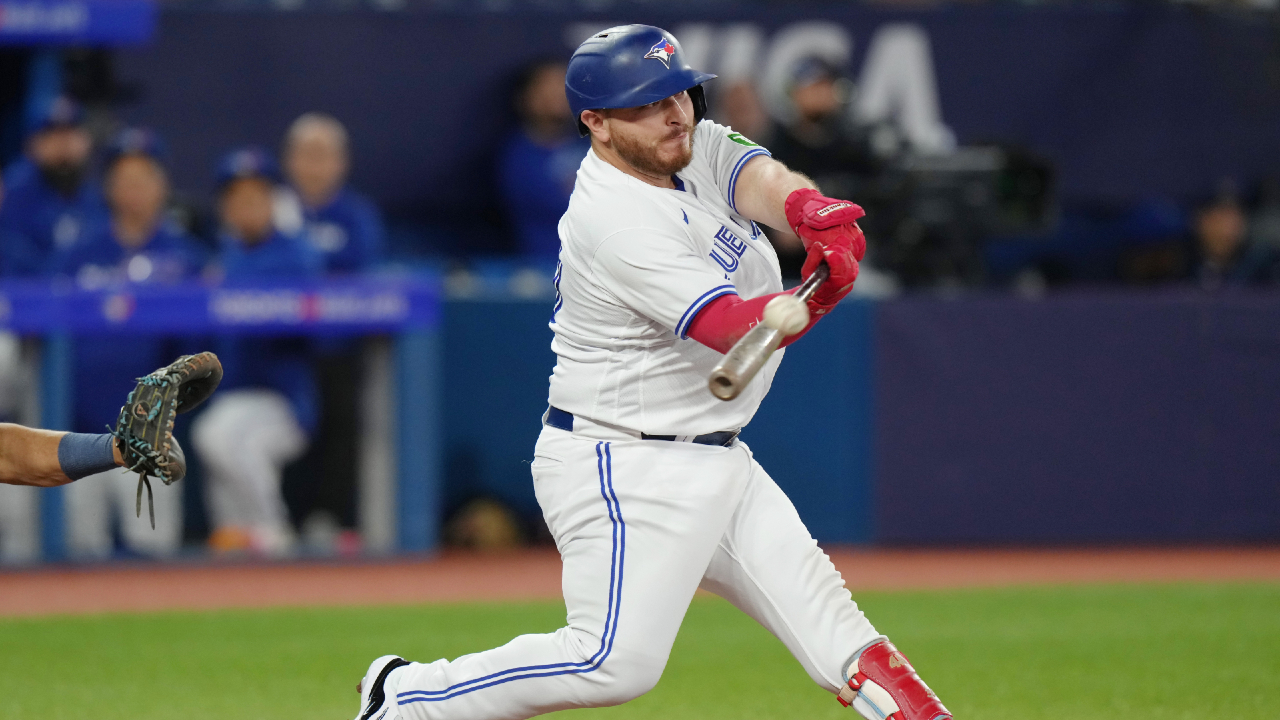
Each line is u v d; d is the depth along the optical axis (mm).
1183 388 30734
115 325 26969
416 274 32094
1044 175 31812
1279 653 19016
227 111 35500
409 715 11922
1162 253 36938
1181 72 38906
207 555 28484
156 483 28359
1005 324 30484
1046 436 30625
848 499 30547
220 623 22297
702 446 11352
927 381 30469
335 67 36031
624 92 10648
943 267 31969
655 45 10812
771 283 11703
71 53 33688
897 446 30531
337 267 30875
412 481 29125
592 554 11195
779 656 19328
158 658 19344
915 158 31750
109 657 19422
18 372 27109
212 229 34750
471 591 25797
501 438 31016
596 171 11172
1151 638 20359
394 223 37031
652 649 11070
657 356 11188
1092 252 38812
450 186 37031
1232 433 30797
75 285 26875
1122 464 30734
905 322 30375
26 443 11766
